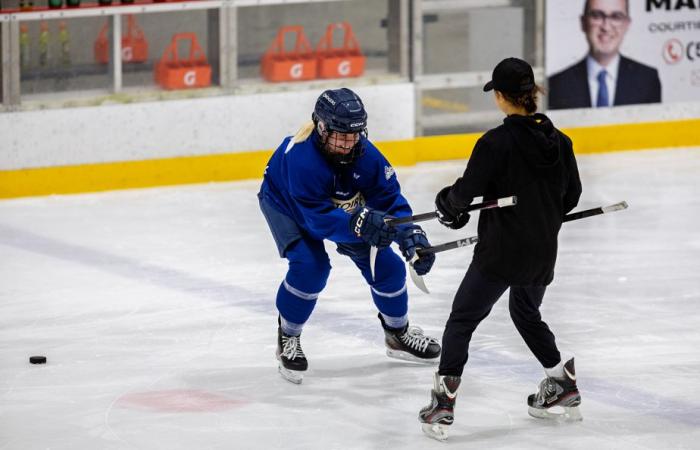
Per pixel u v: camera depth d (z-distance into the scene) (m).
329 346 13.25
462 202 9.84
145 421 10.94
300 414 11.09
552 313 14.33
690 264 16.48
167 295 15.54
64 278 16.50
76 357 12.96
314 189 11.11
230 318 14.47
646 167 23.83
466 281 10.08
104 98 22.38
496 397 11.42
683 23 25.84
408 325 12.59
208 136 23.12
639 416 10.84
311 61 23.92
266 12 25.52
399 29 24.47
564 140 9.99
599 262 16.69
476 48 26.34
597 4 25.28
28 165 21.97
